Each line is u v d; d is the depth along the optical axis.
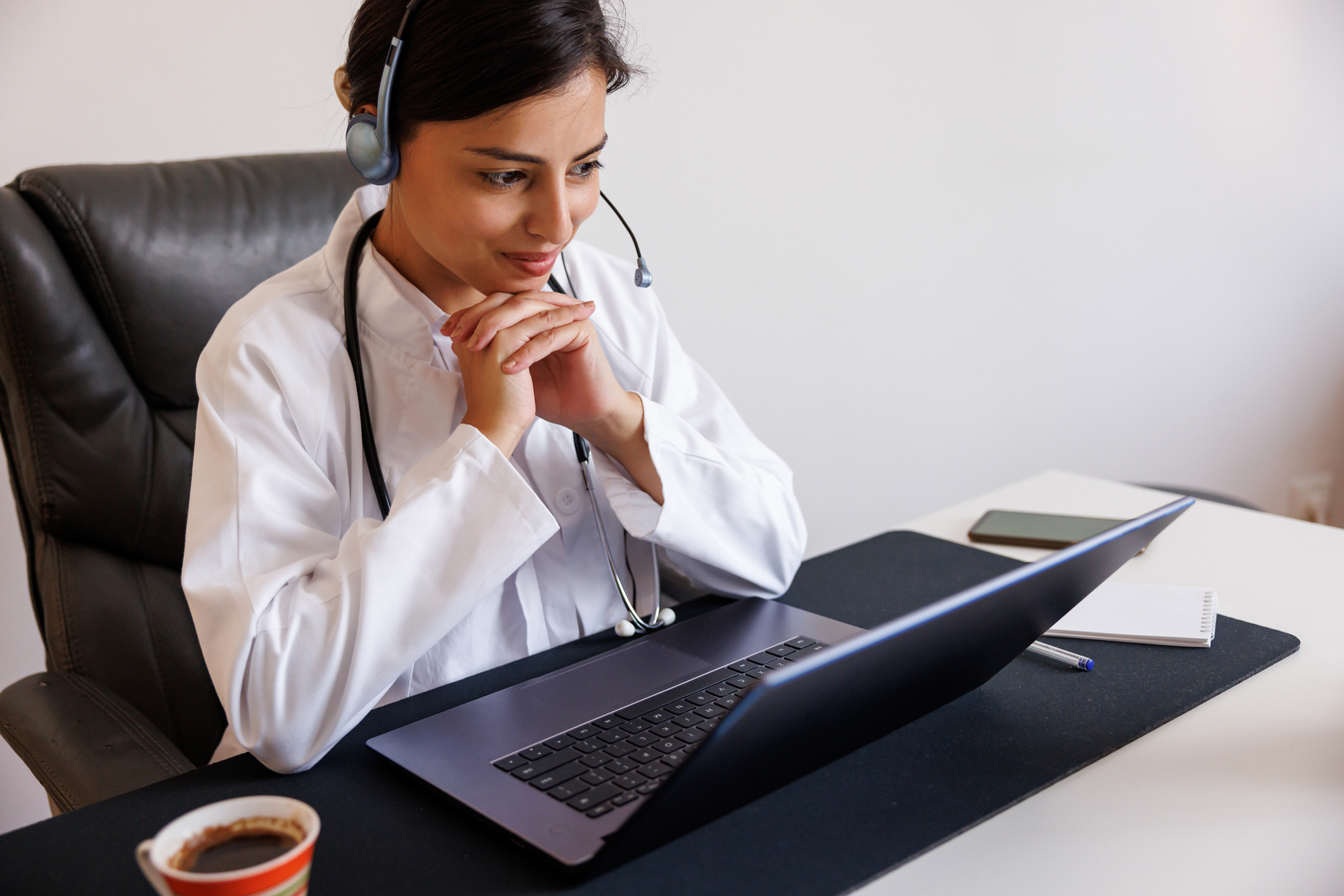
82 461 1.14
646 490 1.00
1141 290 2.52
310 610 0.79
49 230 1.13
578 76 0.77
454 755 0.73
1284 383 2.82
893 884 0.59
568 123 0.79
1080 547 0.69
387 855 0.63
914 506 2.38
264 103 1.62
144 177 1.19
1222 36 2.44
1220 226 2.58
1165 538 1.18
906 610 1.01
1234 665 0.85
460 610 0.80
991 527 1.22
